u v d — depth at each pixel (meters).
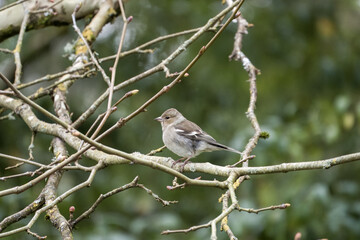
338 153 13.21
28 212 7.32
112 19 10.98
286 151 11.82
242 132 12.22
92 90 14.32
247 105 15.77
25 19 10.16
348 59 16.47
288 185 11.86
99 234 11.84
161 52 14.88
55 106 9.43
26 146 12.72
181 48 8.79
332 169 12.88
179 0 15.07
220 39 15.22
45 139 12.74
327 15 16.23
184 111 15.11
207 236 11.85
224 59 15.35
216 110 15.55
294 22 16.25
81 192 13.02
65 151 8.64
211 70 15.50
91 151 8.05
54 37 14.74
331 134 12.18
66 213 12.28
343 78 15.99
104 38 14.47
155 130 14.49
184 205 14.73
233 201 6.43
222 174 7.27
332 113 12.50
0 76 5.87
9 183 12.04
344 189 12.34
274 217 11.27
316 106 13.22
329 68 15.80
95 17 10.80
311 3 16.19
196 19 15.00
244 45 15.65
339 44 16.64
